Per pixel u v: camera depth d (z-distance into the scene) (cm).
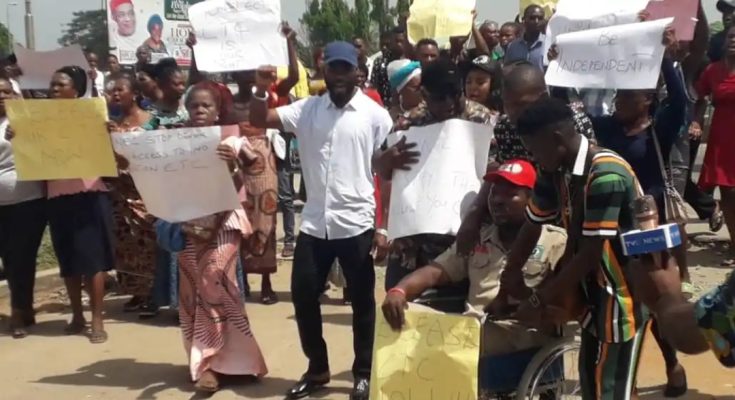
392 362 387
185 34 1931
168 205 541
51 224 675
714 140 824
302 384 542
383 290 777
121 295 823
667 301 281
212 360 559
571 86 486
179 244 556
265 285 764
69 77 654
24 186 685
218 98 576
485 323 411
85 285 757
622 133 502
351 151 510
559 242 411
